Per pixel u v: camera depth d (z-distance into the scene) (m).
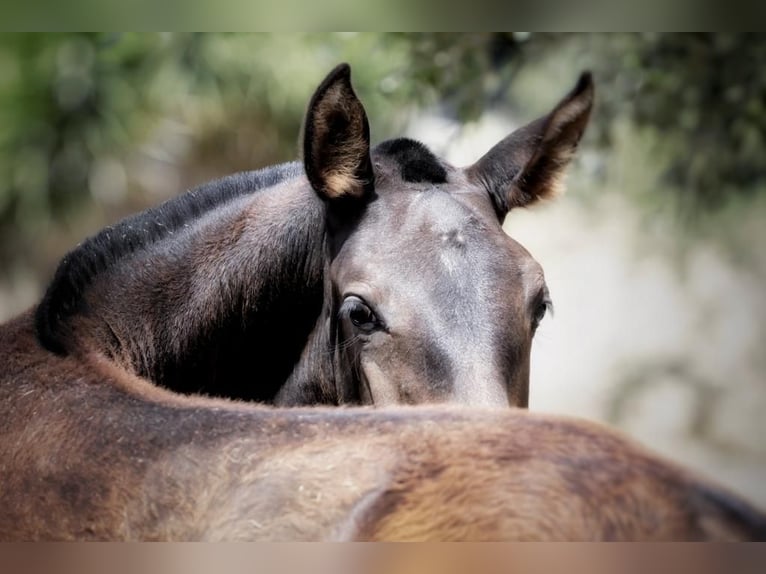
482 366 5.21
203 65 13.00
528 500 2.83
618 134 12.50
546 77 12.89
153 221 6.13
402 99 11.88
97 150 13.71
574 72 12.27
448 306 5.40
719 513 2.64
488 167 6.42
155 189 15.75
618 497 2.74
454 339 5.30
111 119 13.45
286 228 6.15
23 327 4.95
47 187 14.08
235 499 3.30
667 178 12.66
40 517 3.67
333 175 5.91
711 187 12.66
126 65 13.09
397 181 6.04
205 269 6.11
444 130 12.39
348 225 5.93
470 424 3.14
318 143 5.90
